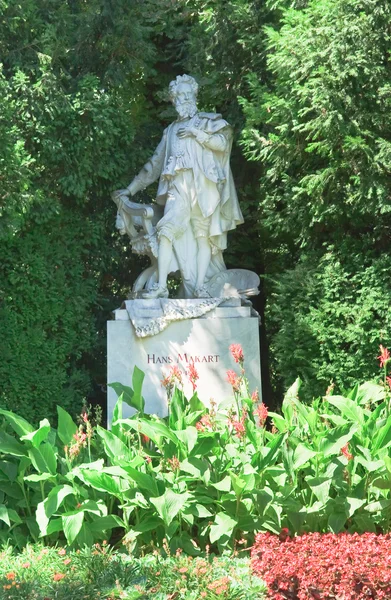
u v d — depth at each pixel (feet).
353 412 21.58
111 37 36.32
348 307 30.81
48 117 33.01
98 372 39.06
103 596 16.33
